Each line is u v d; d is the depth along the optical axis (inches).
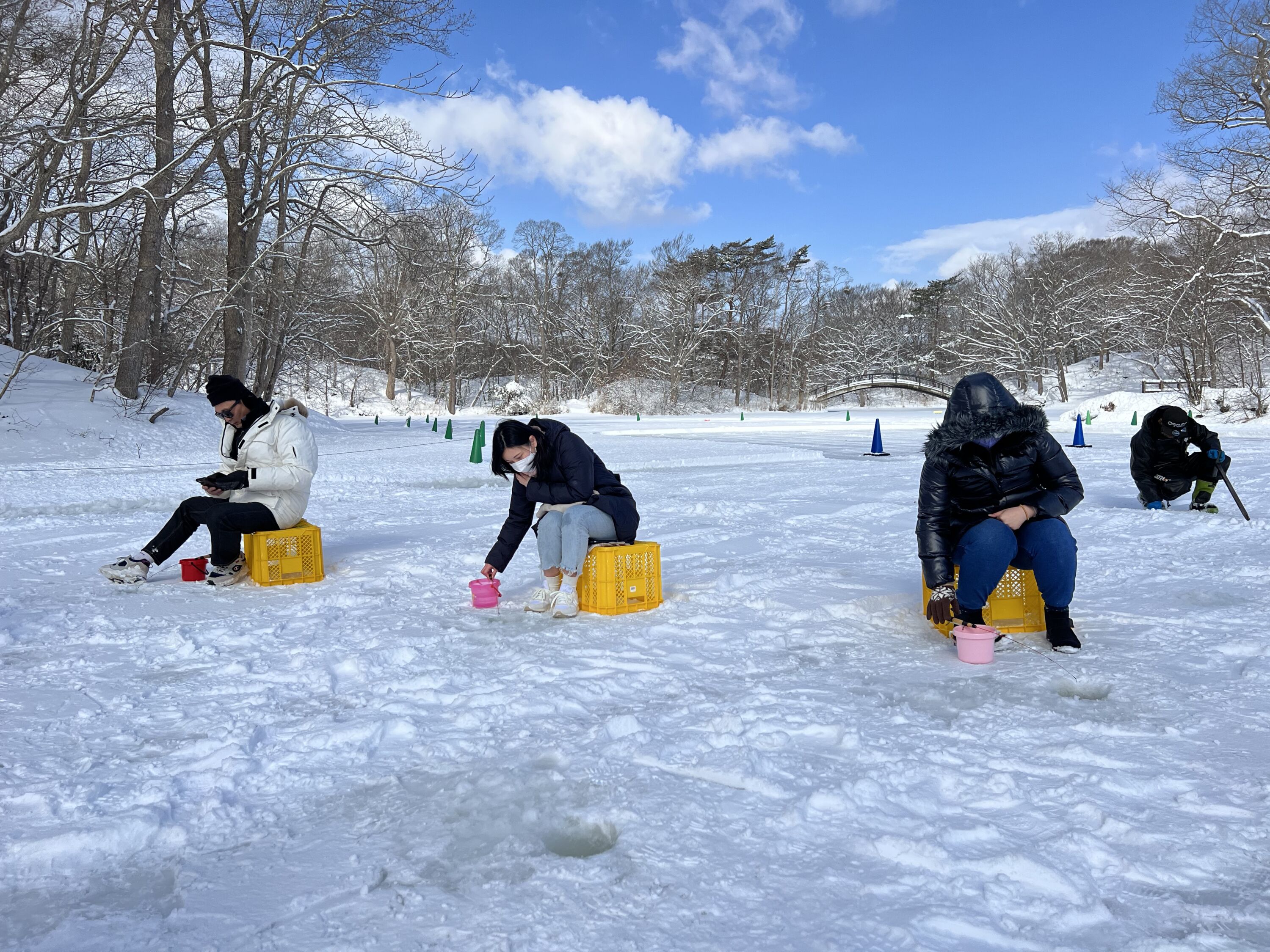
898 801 83.7
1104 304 2554.1
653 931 63.2
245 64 936.3
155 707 116.2
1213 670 124.9
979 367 2896.2
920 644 144.4
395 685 123.8
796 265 3046.3
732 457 641.0
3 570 220.4
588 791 87.7
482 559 231.8
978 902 66.0
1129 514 284.5
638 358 2773.1
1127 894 67.1
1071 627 138.6
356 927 64.5
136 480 454.0
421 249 957.8
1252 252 1242.6
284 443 202.4
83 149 877.2
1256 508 301.3
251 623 163.6
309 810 85.2
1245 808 80.4
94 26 748.0
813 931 62.8
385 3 837.2
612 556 168.4
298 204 936.3
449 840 78.3
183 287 1127.6
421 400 2635.3
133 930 64.9
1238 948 59.4
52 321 915.4
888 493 380.2
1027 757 93.8
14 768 94.7
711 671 130.3
